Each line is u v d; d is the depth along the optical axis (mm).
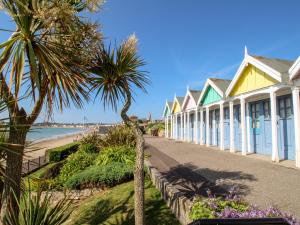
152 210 5836
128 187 7910
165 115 34156
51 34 3744
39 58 3566
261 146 12539
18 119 3824
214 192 6262
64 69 3680
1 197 3941
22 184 4363
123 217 5934
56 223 4387
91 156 11500
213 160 11078
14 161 3811
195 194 6188
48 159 16109
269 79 10430
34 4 3256
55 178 10219
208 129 17812
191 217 3973
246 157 11430
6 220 3814
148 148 17875
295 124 8859
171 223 5023
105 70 4320
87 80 4230
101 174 8523
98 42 4176
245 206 4156
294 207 4984
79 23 3861
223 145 14781
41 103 3902
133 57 4445
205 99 18047
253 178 7395
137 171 4457
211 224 2092
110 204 6883
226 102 14531
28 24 3395
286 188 6262
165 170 9516
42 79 3826
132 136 13352
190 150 15438
